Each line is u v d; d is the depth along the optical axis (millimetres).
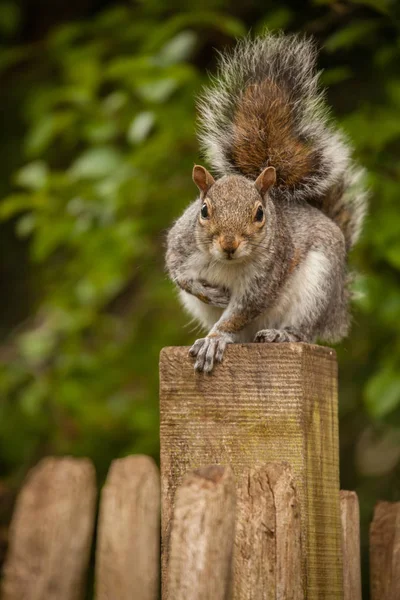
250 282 7000
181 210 11094
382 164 10203
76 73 11297
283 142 7688
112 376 11750
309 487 5348
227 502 4434
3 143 14930
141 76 10344
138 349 12008
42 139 10781
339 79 9789
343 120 10164
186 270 7180
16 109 14891
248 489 4926
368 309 9438
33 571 5117
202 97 7777
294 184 7695
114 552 5141
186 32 11359
